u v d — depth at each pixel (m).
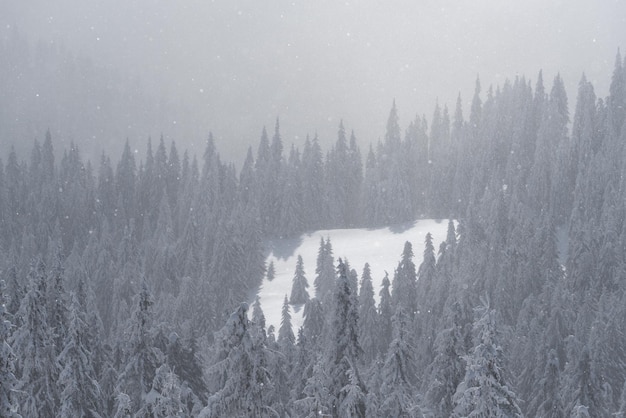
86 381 26.11
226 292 102.88
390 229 132.00
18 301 29.41
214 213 127.81
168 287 103.94
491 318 17.45
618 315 68.44
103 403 27.28
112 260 106.56
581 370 40.84
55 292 28.81
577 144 120.00
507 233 91.94
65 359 25.58
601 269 83.38
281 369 35.19
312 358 33.62
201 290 89.94
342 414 21.27
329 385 22.09
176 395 20.88
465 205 133.00
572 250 86.75
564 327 61.41
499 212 93.94
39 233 131.38
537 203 115.44
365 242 125.19
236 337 18.25
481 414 16.86
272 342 44.53
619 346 61.16
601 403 41.25
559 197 113.19
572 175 115.69
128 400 19.19
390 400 23.97
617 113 130.50
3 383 15.31
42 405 25.73
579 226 94.75
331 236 131.38
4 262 108.50
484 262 80.81
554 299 65.75
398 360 24.80
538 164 116.88
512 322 74.75
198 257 116.00
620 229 96.69
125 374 25.16
